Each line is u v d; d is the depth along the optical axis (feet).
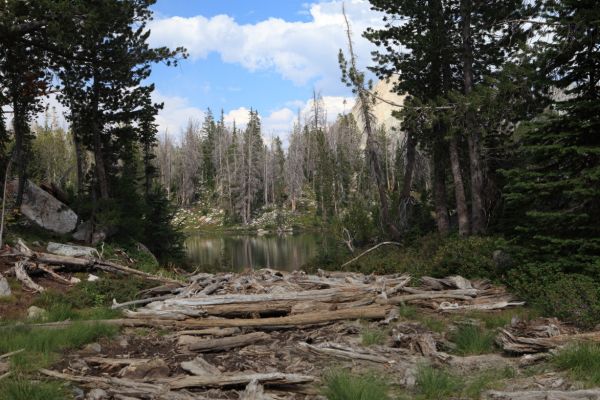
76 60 71.97
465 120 61.82
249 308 38.04
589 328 29.53
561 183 38.34
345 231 92.17
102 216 72.43
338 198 225.76
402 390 21.71
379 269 64.69
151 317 35.94
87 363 25.46
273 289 46.32
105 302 45.14
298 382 21.77
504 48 67.46
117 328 33.30
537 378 21.88
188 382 21.72
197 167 358.43
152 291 48.24
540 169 43.01
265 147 345.92
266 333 33.50
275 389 21.84
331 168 232.73
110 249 68.33
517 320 31.65
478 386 21.01
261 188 305.94
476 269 48.67
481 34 69.10
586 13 38.96
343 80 87.25
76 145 93.76
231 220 282.15
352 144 265.34
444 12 72.69
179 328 34.55
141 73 80.53
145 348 29.73
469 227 70.18
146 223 87.66
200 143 396.98
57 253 56.75
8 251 51.06
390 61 78.43
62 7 54.49
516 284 39.42
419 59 74.74
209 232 266.77
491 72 72.79
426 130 76.54
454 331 31.73
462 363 25.55
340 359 27.09
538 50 47.42
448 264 51.55
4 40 59.26
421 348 27.94
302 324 35.04
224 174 316.40
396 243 80.02
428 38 70.44
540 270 38.58
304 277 52.90
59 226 71.36
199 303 38.45
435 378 21.39
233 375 22.85
